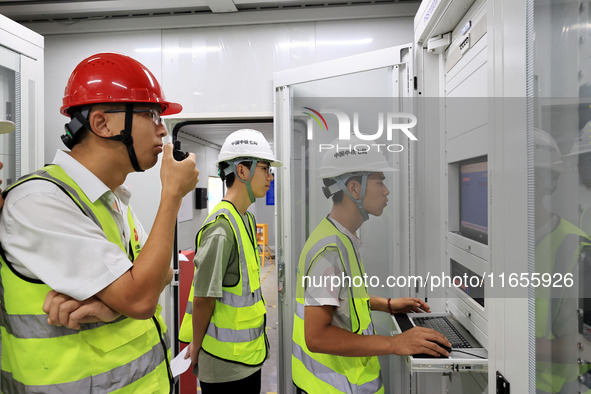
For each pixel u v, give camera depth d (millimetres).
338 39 2178
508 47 739
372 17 2135
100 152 782
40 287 695
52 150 2387
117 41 2328
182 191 810
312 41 2195
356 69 1695
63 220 684
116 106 761
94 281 671
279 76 2008
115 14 2281
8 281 700
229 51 2252
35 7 2156
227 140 1568
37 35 1854
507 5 741
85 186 767
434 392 1280
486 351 930
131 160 793
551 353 651
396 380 1303
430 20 1293
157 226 758
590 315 629
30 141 1818
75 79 774
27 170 1811
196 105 2279
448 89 1344
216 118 2289
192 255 2678
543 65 646
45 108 2385
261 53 2230
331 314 888
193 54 2277
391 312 1251
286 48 2213
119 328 775
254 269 1480
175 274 2369
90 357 725
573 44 617
